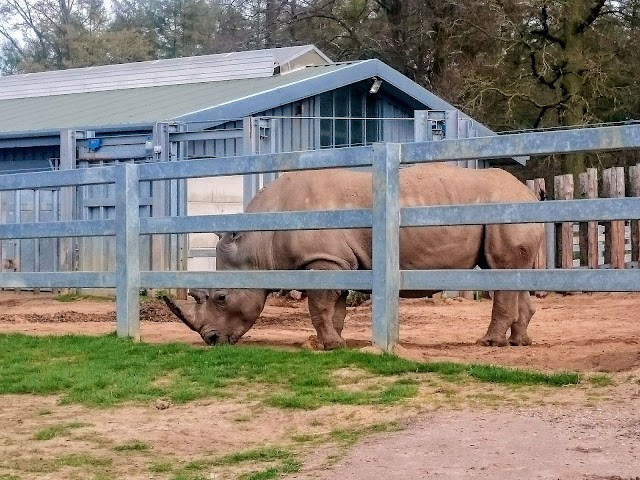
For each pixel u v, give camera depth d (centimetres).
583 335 1334
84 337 1240
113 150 2130
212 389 944
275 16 4581
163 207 2017
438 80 3778
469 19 3669
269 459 721
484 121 3678
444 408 823
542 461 649
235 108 2123
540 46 3594
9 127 2369
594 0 3484
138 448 768
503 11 3534
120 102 2534
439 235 1209
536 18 3591
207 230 1167
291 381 950
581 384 877
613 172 2038
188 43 6569
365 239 1194
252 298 1189
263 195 1224
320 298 1170
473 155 996
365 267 1200
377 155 1039
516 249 1232
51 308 1864
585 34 3562
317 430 796
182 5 6581
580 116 3450
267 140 2039
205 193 2088
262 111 2188
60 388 981
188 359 1064
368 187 1186
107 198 2056
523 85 3544
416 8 3903
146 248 1991
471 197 1224
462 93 3528
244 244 1222
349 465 674
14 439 801
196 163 1171
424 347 1204
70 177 1259
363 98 2505
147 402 916
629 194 2127
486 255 1236
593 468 627
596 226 2052
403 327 1491
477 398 850
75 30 6353
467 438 720
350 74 2386
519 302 1253
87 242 2086
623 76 3556
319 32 4347
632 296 1952
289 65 2628
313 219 1089
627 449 669
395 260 1042
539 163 3672
